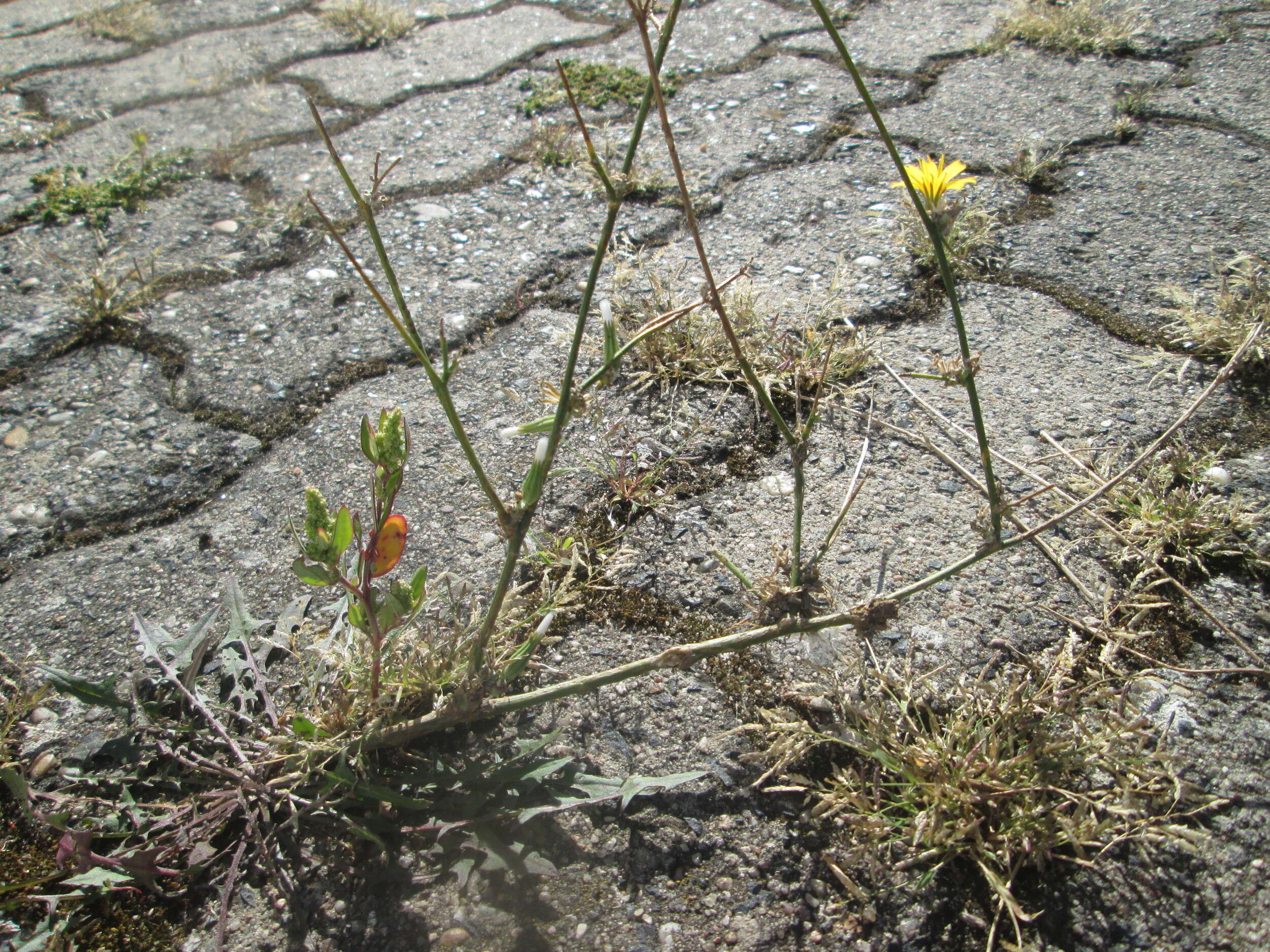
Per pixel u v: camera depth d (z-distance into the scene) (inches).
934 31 26.7
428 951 9.3
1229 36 25.3
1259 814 10.0
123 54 28.9
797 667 11.7
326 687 11.5
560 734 11.1
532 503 9.2
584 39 27.9
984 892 9.6
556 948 9.3
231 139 23.7
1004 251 18.4
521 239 19.7
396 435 8.8
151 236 20.3
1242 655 11.7
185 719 11.3
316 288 18.7
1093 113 22.5
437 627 11.9
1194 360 15.8
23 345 17.5
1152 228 18.7
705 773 10.6
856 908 9.5
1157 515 13.0
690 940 9.3
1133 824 9.7
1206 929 9.2
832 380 15.8
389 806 10.1
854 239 18.9
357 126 24.3
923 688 11.3
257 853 10.1
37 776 10.9
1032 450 14.4
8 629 12.6
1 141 24.1
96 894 9.8
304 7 31.5
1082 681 11.4
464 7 30.7
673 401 15.7
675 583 12.8
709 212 20.2
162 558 13.6
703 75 25.4
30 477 14.9
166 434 15.7
